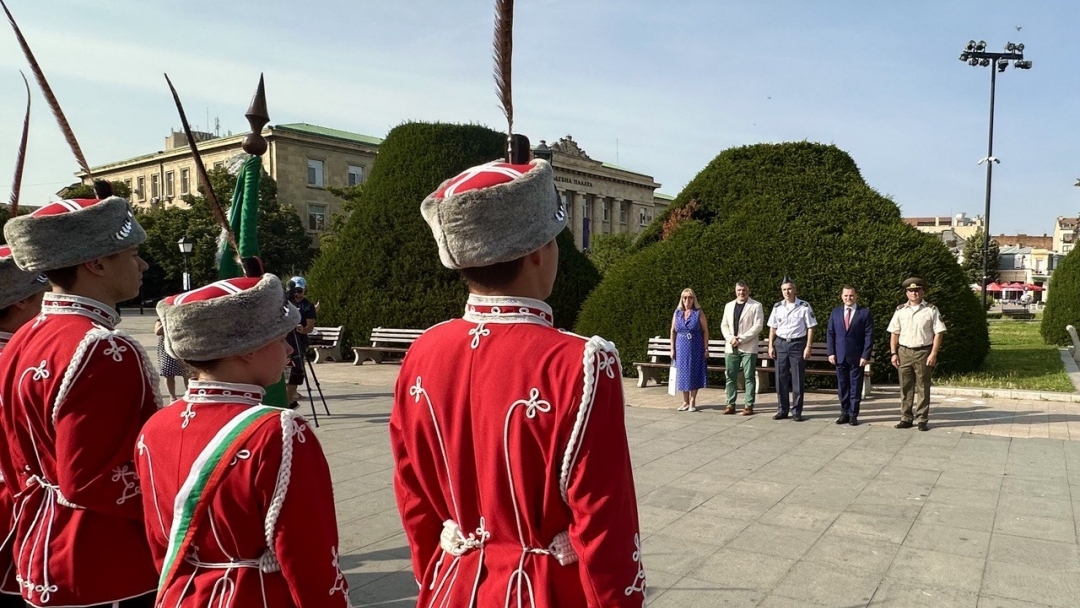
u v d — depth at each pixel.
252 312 1.98
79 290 2.53
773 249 12.29
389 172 16.73
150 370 2.38
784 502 5.79
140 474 2.03
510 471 1.61
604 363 1.58
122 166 52.25
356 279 16.41
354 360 16.45
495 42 1.90
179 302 1.99
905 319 8.73
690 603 4.02
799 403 9.38
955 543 4.88
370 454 7.49
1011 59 23.45
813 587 4.21
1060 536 5.00
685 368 9.97
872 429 8.72
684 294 10.11
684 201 14.23
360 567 4.52
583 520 1.52
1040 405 10.12
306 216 47.66
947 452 7.48
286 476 1.83
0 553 2.60
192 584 1.88
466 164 16.64
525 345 1.64
